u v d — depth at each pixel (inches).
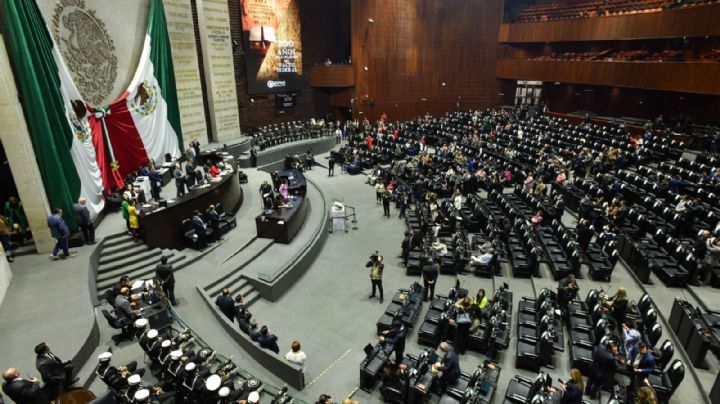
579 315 479.2
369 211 956.6
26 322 434.6
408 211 891.4
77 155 637.9
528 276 603.5
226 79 1202.0
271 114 1460.4
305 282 652.1
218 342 471.8
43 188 571.5
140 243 620.1
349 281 653.9
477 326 475.2
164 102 955.3
